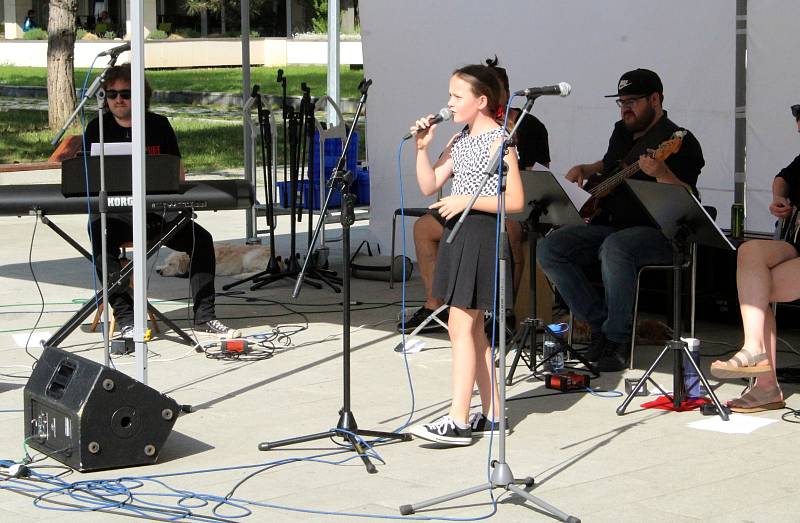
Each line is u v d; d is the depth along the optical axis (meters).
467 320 4.77
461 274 4.63
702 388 5.60
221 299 8.22
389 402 5.52
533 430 5.04
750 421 5.17
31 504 4.12
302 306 7.98
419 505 3.99
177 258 9.11
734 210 7.23
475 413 5.08
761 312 5.17
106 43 34.75
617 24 8.28
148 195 6.21
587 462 4.55
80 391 4.48
